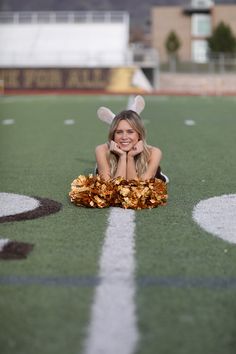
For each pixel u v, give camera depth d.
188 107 17.89
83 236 3.29
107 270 2.72
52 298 2.38
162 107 17.94
